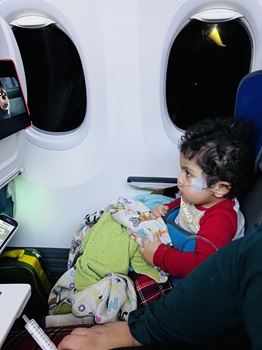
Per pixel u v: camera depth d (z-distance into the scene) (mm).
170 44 1363
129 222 1257
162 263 1092
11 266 1507
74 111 1578
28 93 1535
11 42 1093
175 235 1196
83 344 731
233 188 1088
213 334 571
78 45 1372
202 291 547
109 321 1053
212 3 1279
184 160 1114
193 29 1367
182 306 591
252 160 1059
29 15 1360
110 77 1422
